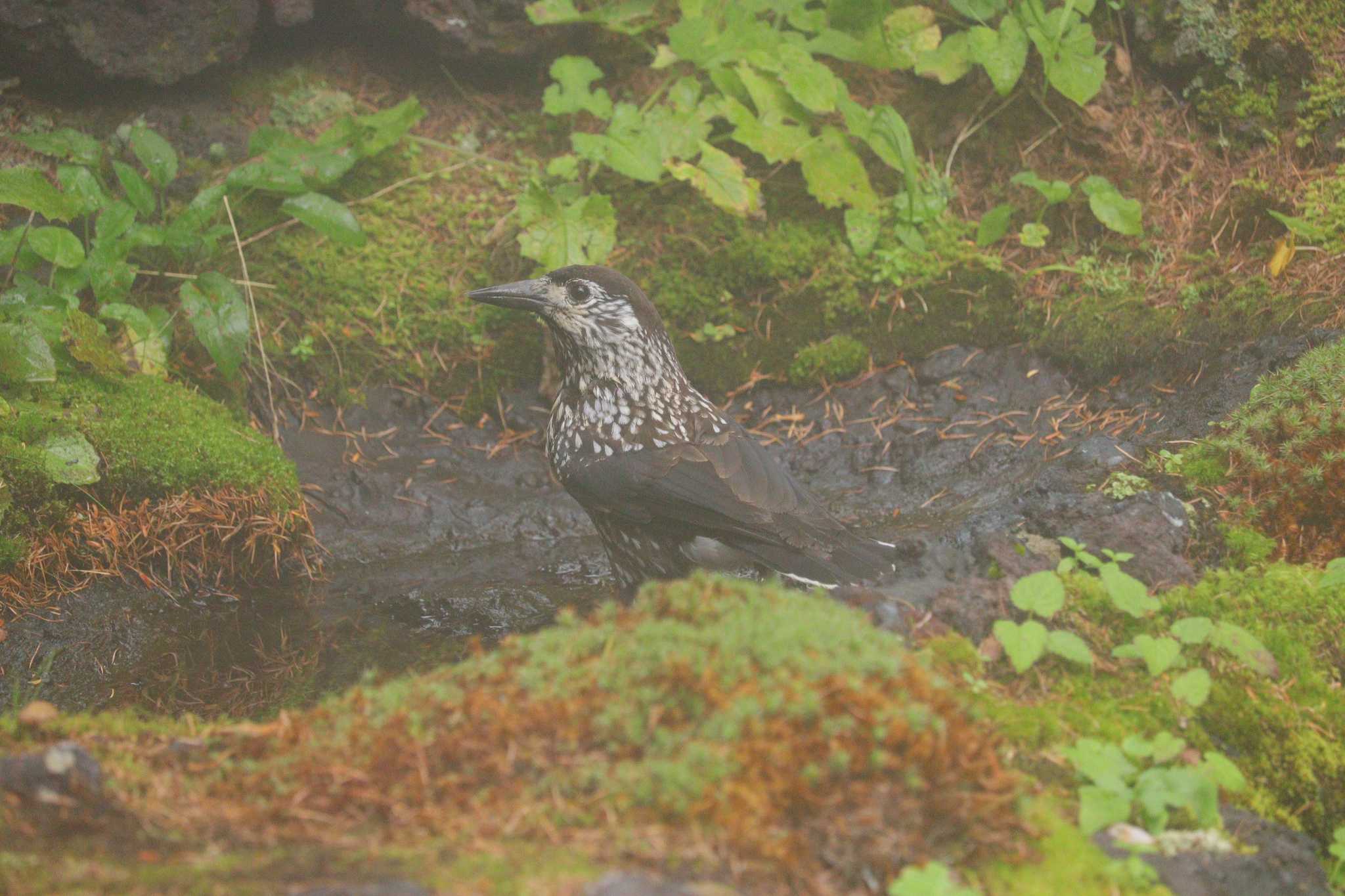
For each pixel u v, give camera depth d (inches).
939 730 216.8
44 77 513.7
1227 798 262.8
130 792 218.8
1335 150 503.2
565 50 563.8
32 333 414.3
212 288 462.6
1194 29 525.0
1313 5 514.3
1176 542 358.9
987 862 214.1
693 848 196.9
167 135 525.0
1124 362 474.3
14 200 428.1
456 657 370.6
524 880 188.1
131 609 392.5
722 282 510.0
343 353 494.0
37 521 398.3
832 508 447.5
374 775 216.8
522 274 514.0
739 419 494.9
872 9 543.5
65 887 184.2
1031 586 287.9
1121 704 279.0
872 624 295.0
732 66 538.9
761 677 225.8
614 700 222.8
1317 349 418.9
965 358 494.6
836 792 207.2
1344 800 278.2
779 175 539.8
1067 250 510.0
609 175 534.0
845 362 497.7
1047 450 453.1
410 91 561.9
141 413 429.1
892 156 504.4
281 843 202.5
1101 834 230.7
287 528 430.6
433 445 483.5
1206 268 488.1
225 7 519.5
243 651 377.7
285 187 495.2
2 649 370.9
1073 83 512.7
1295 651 303.4
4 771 209.0
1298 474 374.6
